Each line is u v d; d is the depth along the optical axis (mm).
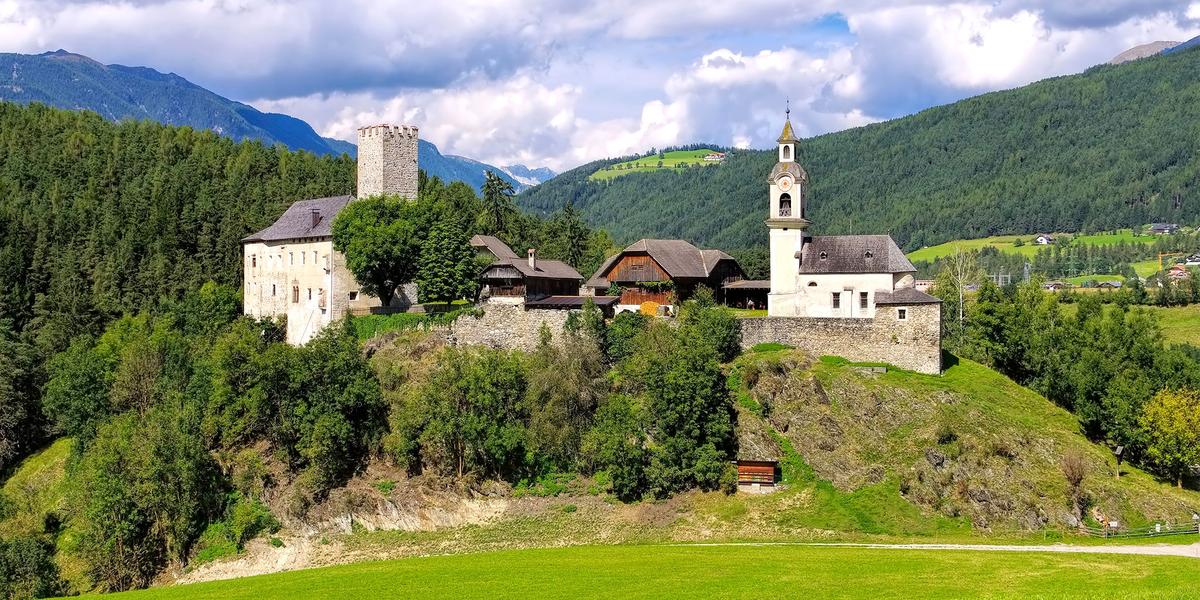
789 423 106375
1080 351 127438
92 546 96750
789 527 94312
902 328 113750
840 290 121000
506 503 103312
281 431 109062
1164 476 106188
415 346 124875
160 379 125438
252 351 115188
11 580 92938
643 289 134625
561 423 108375
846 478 100125
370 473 108125
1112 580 66250
